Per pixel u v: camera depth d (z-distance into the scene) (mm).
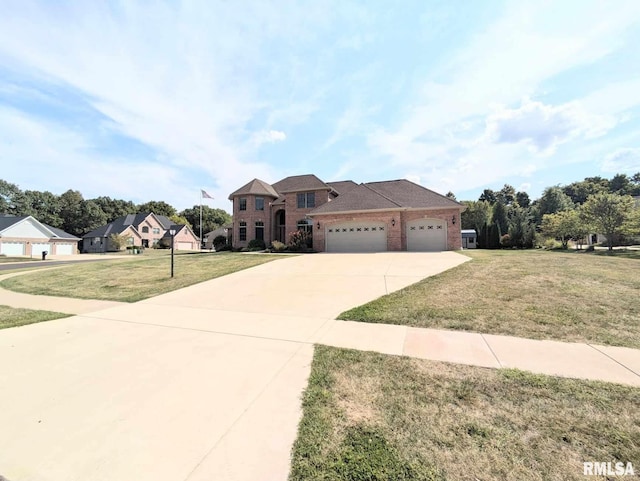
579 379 3422
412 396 3156
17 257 36312
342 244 21344
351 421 2750
